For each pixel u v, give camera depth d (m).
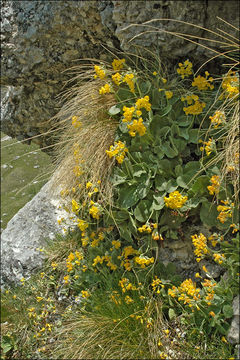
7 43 3.47
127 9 2.84
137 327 2.76
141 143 2.96
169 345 2.64
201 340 2.57
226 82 2.78
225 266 2.55
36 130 4.10
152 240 2.87
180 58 3.04
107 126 3.13
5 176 5.53
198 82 2.91
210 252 2.72
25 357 3.11
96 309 2.94
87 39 3.30
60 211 3.78
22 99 3.89
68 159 3.26
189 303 2.58
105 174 3.07
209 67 3.04
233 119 2.70
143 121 2.99
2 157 5.84
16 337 3.22
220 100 2.87
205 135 2.88
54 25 3.24
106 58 3.42
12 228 3.85
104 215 3.08
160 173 2.85
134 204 2.92
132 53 3.08
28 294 3.40
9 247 3.70
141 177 2.94
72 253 3.29
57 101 3.79
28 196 5.20
